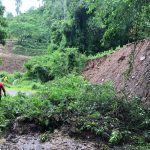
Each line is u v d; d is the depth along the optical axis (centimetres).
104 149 1105
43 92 1717
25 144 1170
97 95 1461
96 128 1219
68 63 3141
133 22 1516
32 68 3453
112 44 3219
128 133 1181
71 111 1381
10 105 1472
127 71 1584
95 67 2853
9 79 3856
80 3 3522
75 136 1223
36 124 1330
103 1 1642
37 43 6334
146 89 1614
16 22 7344
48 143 1176
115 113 1323
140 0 1462
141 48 2072
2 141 1202
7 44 6159
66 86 2077
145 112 1323
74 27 3588
